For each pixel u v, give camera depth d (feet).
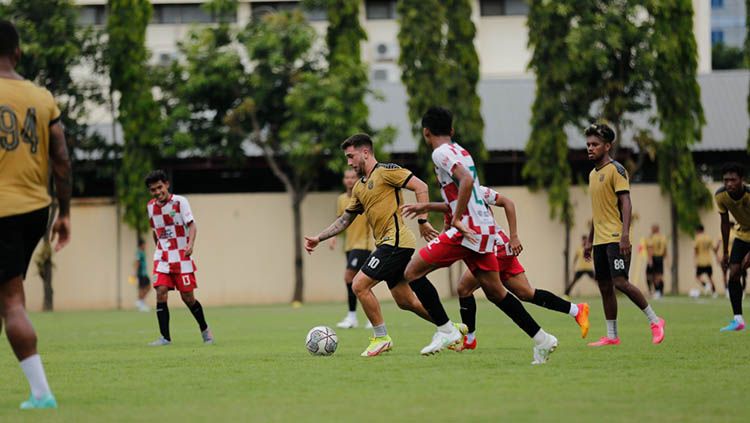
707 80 426.92
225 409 74.13
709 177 396.78
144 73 363.76
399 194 117.70
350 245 194.49
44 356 130.52
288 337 164.14
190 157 367.25
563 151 361.71
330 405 75.31
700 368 98.37
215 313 277.44
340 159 346.54
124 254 368.89
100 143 368.07
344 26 371.97
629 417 67.82
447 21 368.68
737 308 158.30
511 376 92.38
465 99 366.43
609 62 357.61
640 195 371.56
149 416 71.00
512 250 112.27
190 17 526.98
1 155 73.67
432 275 378.73
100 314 302.86
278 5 526.57
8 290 75.66
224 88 356.38
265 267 372.58
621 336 146.51
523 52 559.79
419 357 113.80
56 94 363.56
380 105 414.41
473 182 100.22
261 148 365.20
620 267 127.44
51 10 357.20
